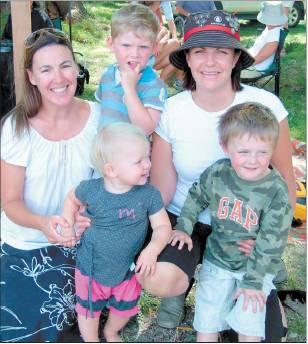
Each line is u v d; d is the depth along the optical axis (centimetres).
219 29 244
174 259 234
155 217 240
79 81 529
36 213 263
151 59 287
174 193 268
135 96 267
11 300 249
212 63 242
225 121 237
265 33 528
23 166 251
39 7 452
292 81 631
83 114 262
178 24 691
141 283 244
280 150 262
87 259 241
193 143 255
